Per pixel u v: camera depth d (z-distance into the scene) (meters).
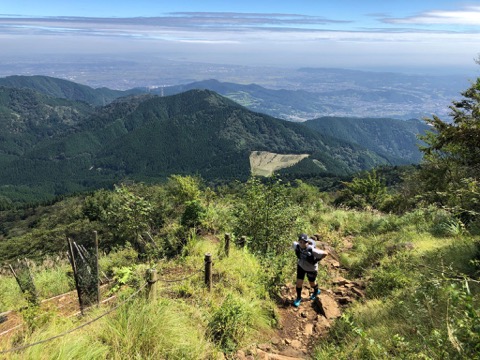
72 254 5.49
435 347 3.27
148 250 9.16
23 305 5.95
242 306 5.21
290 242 9.21
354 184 22.09
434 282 4.60
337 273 8.31
